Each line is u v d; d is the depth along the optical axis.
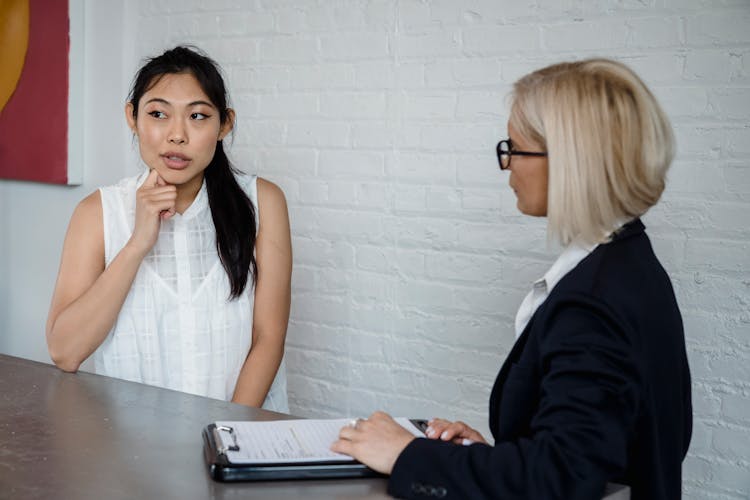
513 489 1.07
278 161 2.99
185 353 1.98
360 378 2.86
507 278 2.55
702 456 2.26
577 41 2.38
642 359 1.10
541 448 1.07
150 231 1.84
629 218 1.19
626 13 2.29
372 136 2.78
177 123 1.86
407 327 2.75
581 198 1.15
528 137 1.21
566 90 1.17
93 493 1.14
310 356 2.96
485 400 2.61
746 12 2.12
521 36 2.47
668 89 2.24
